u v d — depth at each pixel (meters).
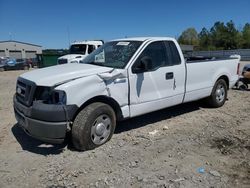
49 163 4.04
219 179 3.55
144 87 5.06
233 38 84.69
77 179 3.59
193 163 3.99
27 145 4.71
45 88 4.14
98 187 3.40
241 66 24.11
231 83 7.39
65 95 4.04
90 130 4.34
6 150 4.52
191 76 6.02
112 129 4.73
